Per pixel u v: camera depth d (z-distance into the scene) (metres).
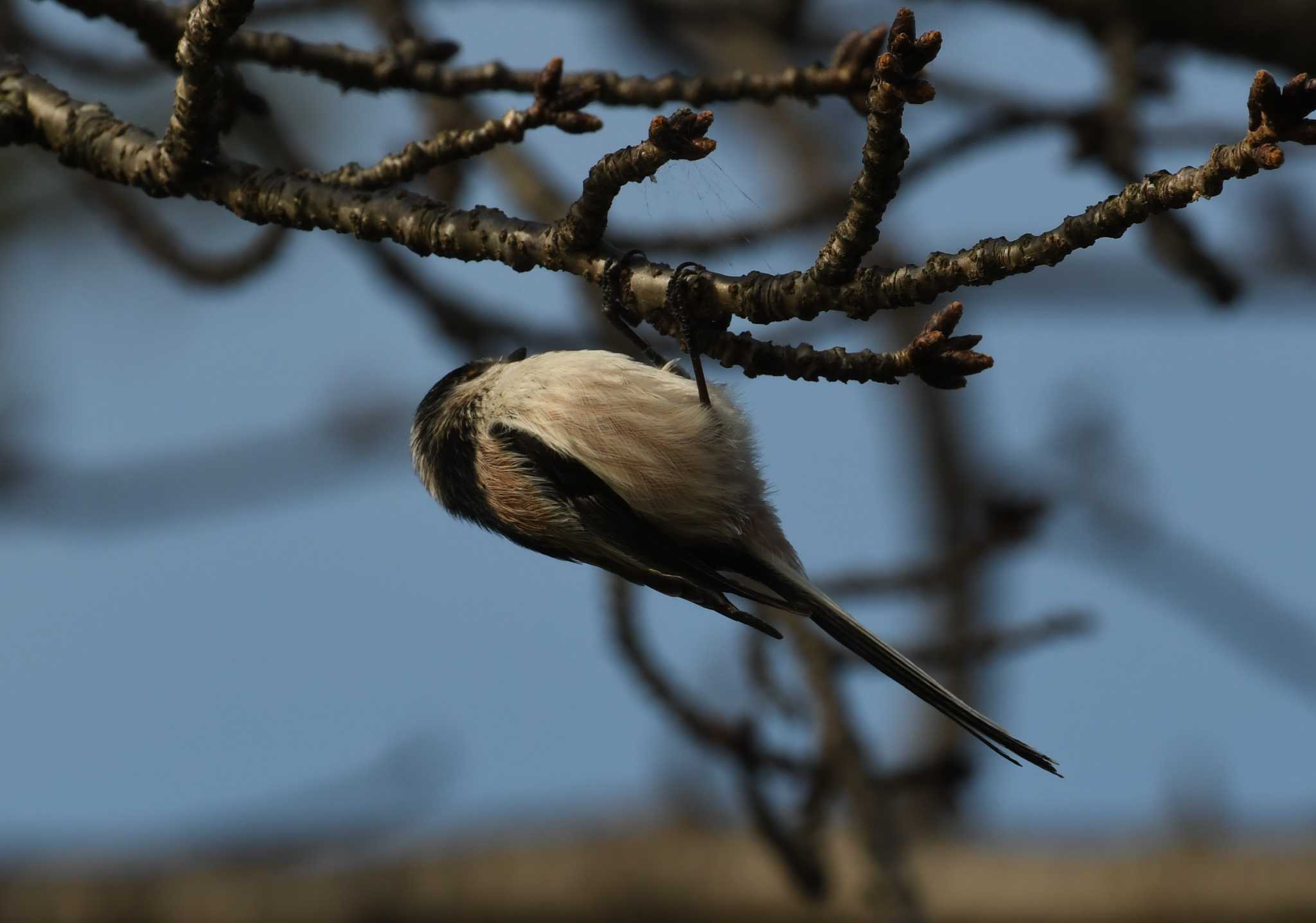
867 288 5.95
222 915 13.10
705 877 12.75
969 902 12.20
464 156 6.90
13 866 13.53
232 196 7.23
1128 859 11.76
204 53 6.86
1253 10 10.65
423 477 9.80
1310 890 11.02
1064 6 11.15
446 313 11.74
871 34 8.94
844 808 10.85
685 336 6.43
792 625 10.77
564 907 12.88
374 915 13.12
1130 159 11.05
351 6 11.72
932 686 8.07
